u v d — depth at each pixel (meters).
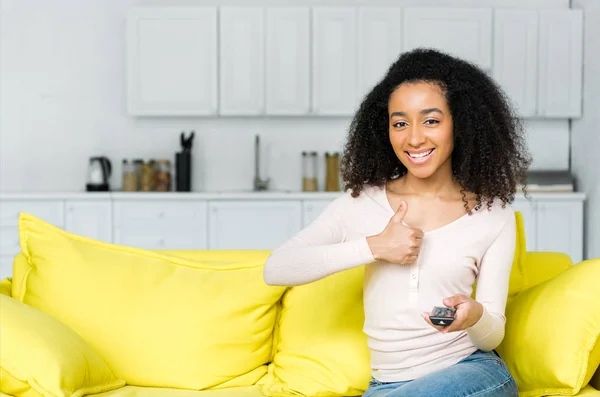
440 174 1.79
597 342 1.72
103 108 5.26
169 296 2.04
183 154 5.04
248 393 1.96
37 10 5.21
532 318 1.83
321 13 4.93
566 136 5.32
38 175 5.25
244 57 4.94
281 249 1.73
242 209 4.75
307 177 5.14
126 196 4.71
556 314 1.77
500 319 1.67
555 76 5.02
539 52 5.00
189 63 4.94
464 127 1.75
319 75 4.95
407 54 1.82
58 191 5.26
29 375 1.75
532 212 4.84
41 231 2.12
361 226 1.82
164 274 2.08
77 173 5.27
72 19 5.22
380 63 4.94
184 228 4.74
